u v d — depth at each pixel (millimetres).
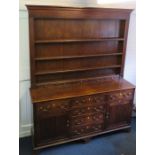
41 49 2541
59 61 2688
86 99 2533
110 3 2811
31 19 2277
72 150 2615
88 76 2947
